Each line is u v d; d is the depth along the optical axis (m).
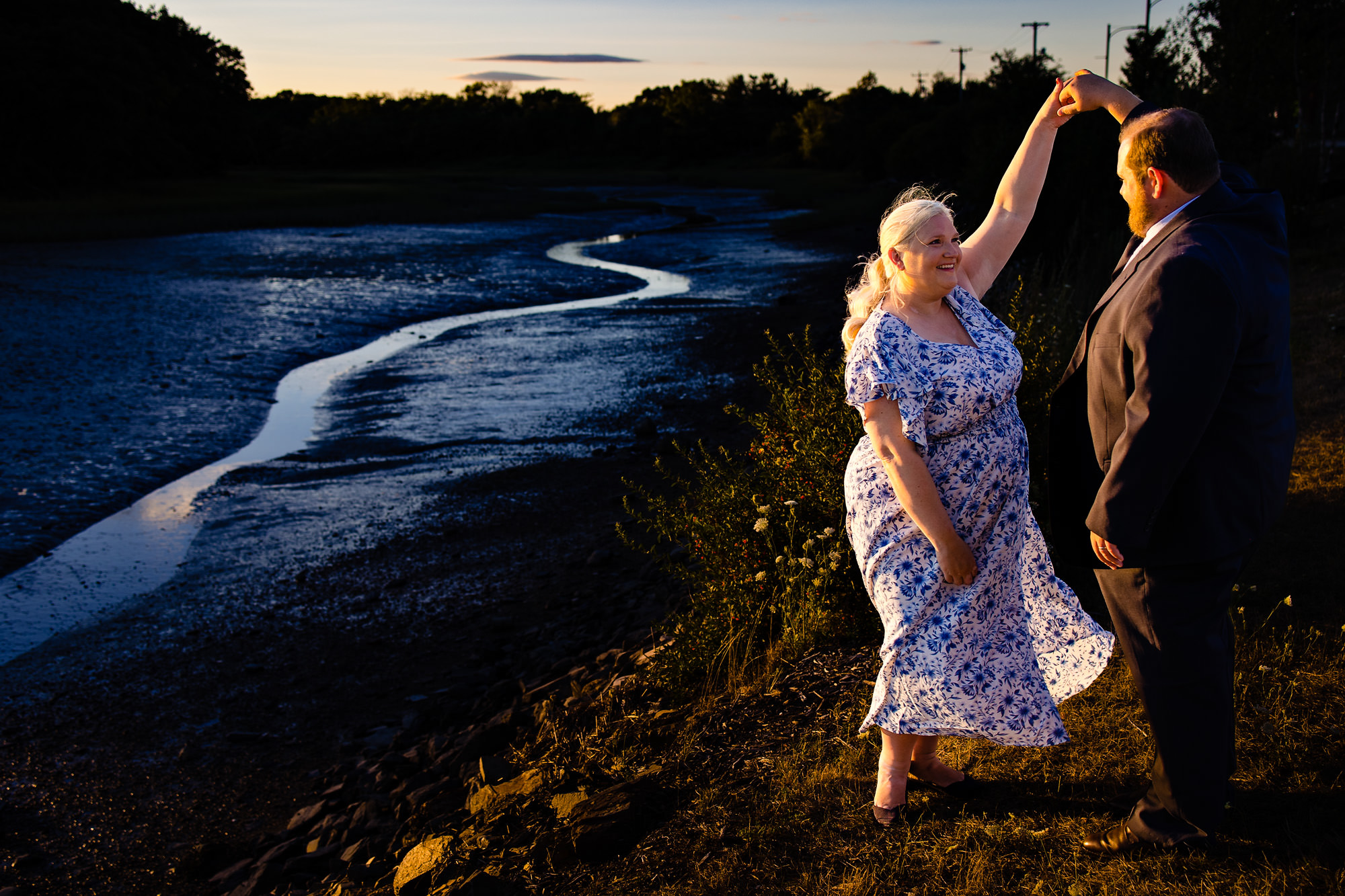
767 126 140.50
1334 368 7.11
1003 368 2.46
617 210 62.25
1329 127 18.66
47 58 67.44
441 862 3.20
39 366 14.63
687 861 2.76
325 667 5.83
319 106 194.75
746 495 4.63
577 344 16.81
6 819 4.47
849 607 4.11
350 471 9.96
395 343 18.06
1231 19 18.42
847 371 2.49
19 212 48.56
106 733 5.20
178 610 6.76
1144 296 2.14
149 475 9.96
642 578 6.45
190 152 98.88
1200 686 2.26
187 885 3.97
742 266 29.84
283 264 30.06
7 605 6.93
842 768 3.05
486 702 5.02
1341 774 2.64
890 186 58.56
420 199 66.31
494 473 9.55
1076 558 2.60
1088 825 2.60
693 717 3.77
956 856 2.57
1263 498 2.20
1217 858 2.38
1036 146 2.80
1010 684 2.51
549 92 176.00
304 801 4.51
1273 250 2.22
